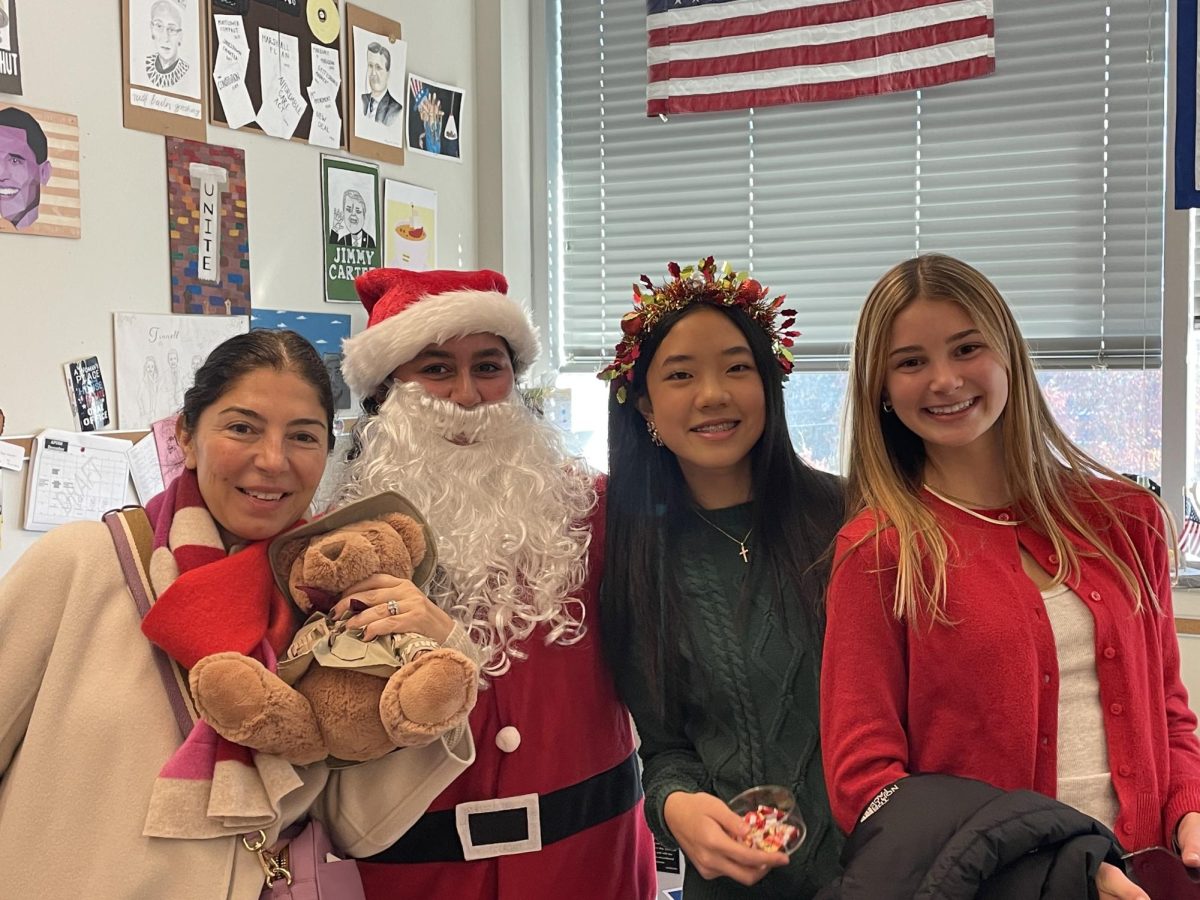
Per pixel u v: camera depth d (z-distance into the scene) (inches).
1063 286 107.7
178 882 42.6
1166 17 102.7
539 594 58.0
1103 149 105.7
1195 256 102.7
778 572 55.4
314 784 46.3
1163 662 52.7
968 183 111.0
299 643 45.1
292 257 92.2
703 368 55.3
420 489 60.3
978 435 50.5
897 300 51.1
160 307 78.5
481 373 64.9
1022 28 108.1
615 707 60.5
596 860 58.5
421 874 55.1
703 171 121.9
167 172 79.0
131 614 46.3
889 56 111.3
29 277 68.2
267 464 46.2
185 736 44.5
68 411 70.8
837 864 51.8
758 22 116.0
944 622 47.6
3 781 45.2
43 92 68.9
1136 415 105.3
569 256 129.0
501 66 119.2
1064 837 38.3
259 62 87.7
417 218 109.0
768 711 53.6
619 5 124.9
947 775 42.8
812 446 119.0
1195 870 44.1
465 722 48.4
